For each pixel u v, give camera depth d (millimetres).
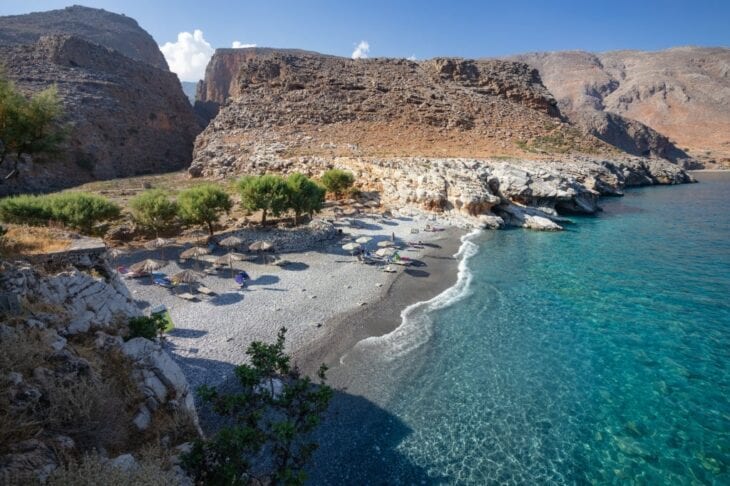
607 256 41688
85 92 99125
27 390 9680
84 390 10578
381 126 103438
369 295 30031
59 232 19297
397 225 53156
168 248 38312
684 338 24203
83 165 87438
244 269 34375
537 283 33656
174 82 131875
